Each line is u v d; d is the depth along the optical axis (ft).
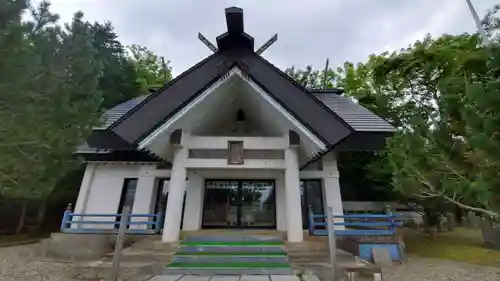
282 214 37.81
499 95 15.93
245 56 36.86
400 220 36.22
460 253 35.58
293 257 25.68
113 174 42.47
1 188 20.93
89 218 39.86
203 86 32.71
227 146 33.60
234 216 38.88
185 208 38.04
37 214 61.11
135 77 94.17
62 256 29.86
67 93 21.18
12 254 32.48
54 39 20.94
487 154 16.57
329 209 22.94
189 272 22.99
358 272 22.56
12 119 18.66
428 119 25.55
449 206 44.50
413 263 30.07
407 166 23.61
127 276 22.22
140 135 31.48
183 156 32.42
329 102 50.11
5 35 16.84
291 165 31.86
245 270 23.07
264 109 35.40
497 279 23.71
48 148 20.97
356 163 50.80
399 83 57.36
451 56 46.19
